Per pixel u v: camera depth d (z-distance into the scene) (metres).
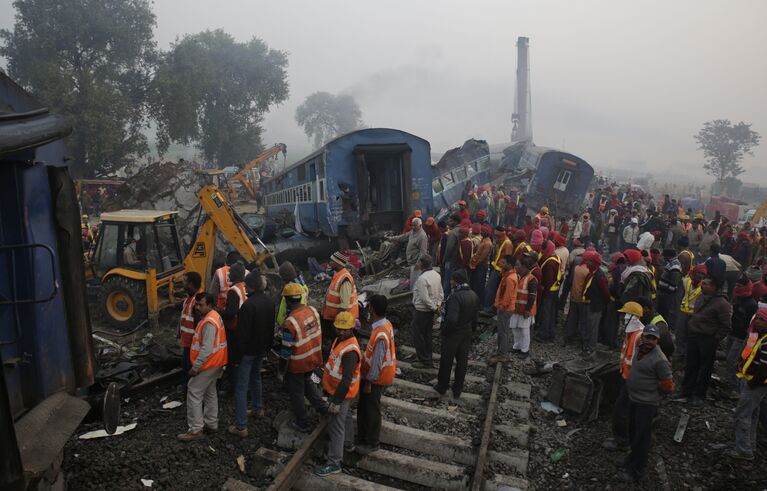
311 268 14.93
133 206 18.92
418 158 16.34
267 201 26.61
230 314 6.89
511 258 8.78
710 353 7.56
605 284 8.91
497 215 20.16
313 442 6.12
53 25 37.66
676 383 8.60
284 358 6.27
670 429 7.18
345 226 15.43
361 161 15.27
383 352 6.00
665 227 16.91
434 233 12.58
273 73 51.91
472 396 7.65
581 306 9.38
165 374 8.02
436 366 8.70
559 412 7.52
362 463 6.20
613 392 7.57
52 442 3.48
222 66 49.31
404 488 5.95
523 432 6.77
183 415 7.07
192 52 44.09
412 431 6.67
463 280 7.50
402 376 8.33
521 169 28.89
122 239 10.73
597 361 7.84
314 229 17.23
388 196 17.00
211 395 6.54
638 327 6.26
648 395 5.80
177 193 18.84
